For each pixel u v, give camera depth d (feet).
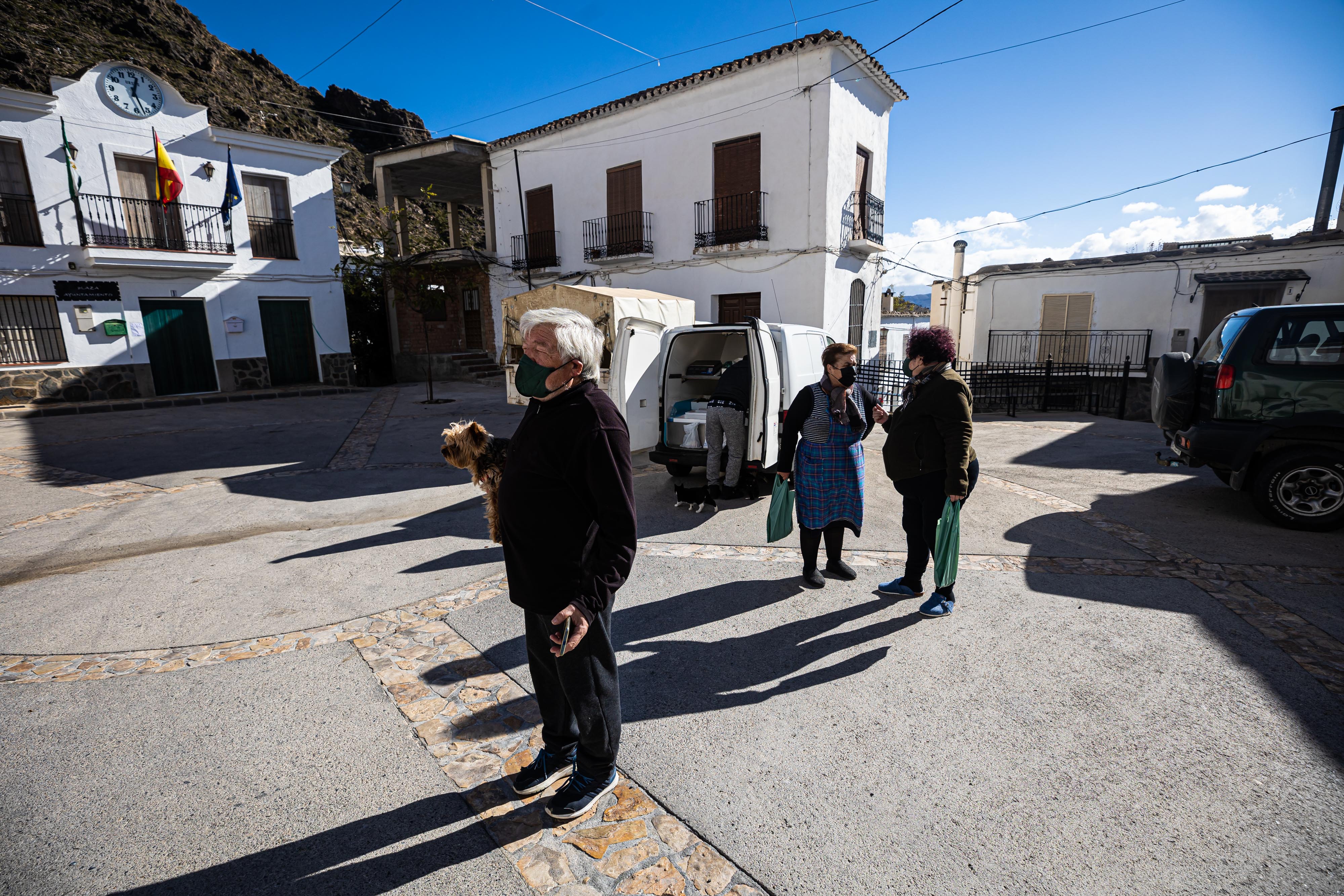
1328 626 10.82
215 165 47.70
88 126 41.68
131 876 6.22
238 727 8.64
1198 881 5.93
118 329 43.98
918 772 7.56
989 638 10.72
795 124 41.14
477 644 10.98
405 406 43.91
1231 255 46.47
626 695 9.32
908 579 12.26
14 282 39.78
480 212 114.93
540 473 6.12
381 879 6.16
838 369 12.14
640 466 24.40
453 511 19.53
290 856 6.45
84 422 36.81
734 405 18.16
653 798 7.26
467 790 7.42
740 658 10.32
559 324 5.84
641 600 12.67
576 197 53.01
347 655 10.61
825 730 8.41
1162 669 9.62
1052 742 8.03
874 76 43.55
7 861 6.39
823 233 41.29
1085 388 48.60
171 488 22.29
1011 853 6.34
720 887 6.02
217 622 11.93
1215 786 7.18
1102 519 17.12
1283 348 15.71
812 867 6.23
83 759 7.98
